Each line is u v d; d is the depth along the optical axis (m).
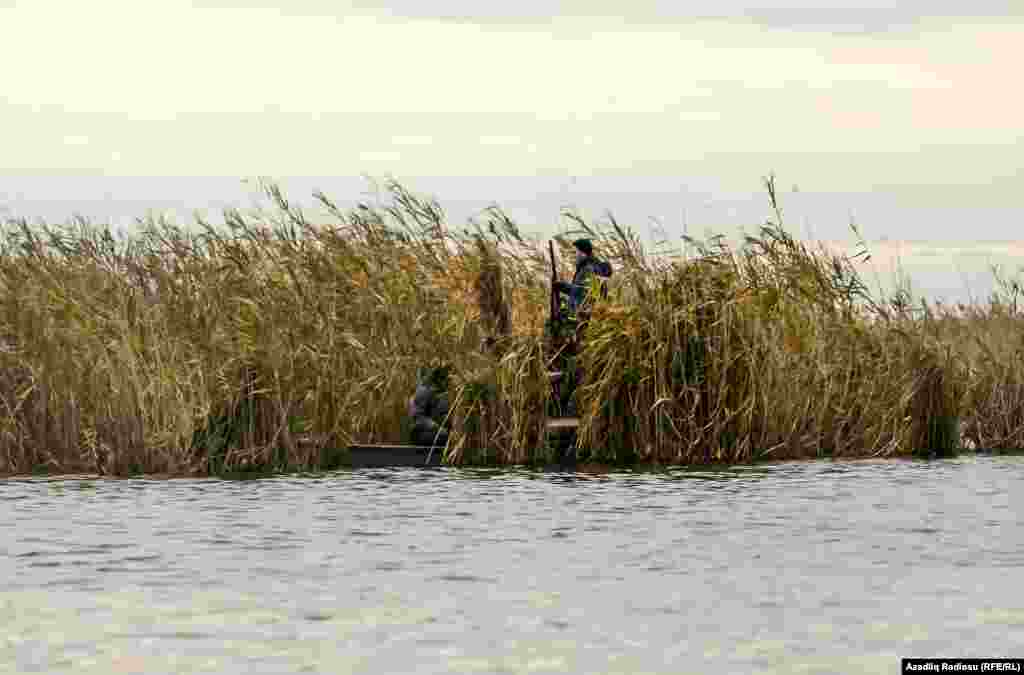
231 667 37.78
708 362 88.81
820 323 93.25
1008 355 99.88
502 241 92.62
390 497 71.06
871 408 93.50
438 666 37.81
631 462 87.50
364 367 87.50
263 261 89.06
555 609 44.81
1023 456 92.50
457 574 50.75
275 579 49.91
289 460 83.94
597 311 88.75
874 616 43.75
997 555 54.41
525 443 87.12
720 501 69.38
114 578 50.19
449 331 88.88
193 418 83.19
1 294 85.62
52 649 39.81
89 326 84.25
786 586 48.38
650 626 42.41
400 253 91.81
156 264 87.94
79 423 84.56
